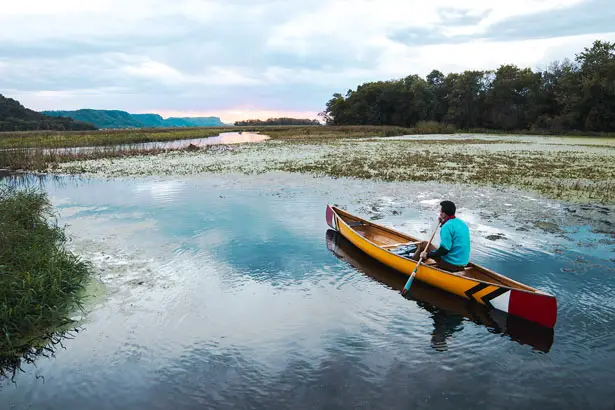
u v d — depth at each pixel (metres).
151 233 8.46
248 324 5.00
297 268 6.77
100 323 4.98
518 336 4.82
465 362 4.29
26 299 4.93
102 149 28.06
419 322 5.13
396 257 6.54
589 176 15.41
